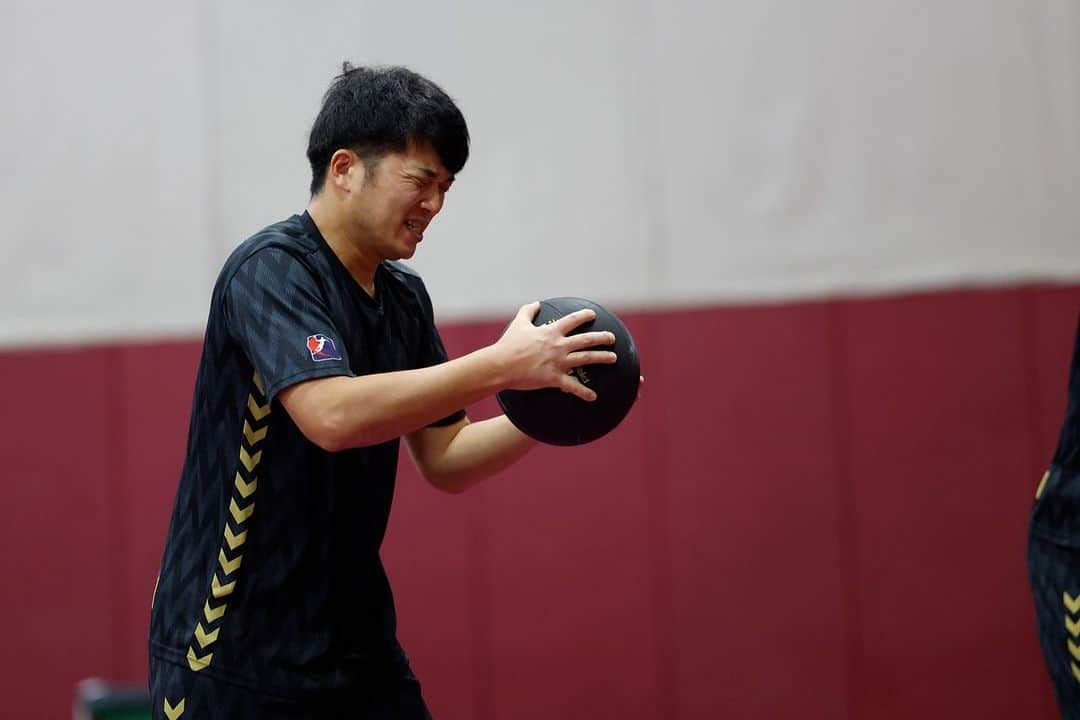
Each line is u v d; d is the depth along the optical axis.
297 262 8.05
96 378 19.25
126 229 19.31
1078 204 18.12
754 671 18.45
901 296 18.42
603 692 18.61
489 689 18.72
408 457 18.92
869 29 18.52
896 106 18.48
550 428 8.23
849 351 18.50
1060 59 18.19
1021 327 18.20
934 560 18.25
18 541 19.14
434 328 9.52
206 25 19.19
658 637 18.58
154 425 19.16
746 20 18.69
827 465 18.47
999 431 18.20
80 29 19.33
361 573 8.59
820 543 18.42
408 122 7.93
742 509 18.56
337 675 8.30
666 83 18.77
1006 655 18.06
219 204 19.19
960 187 18.38
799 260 18.59
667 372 18.73
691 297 18.73
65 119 19.36
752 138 18.67
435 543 18.86
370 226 8.15
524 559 18.75
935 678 18.19
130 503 19.09
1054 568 8.51
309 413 7.48
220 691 7.91
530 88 18.94
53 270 19.38
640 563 18.66
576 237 18.88
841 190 18.56
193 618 7.98
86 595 19.05
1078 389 8.62
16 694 19.03
